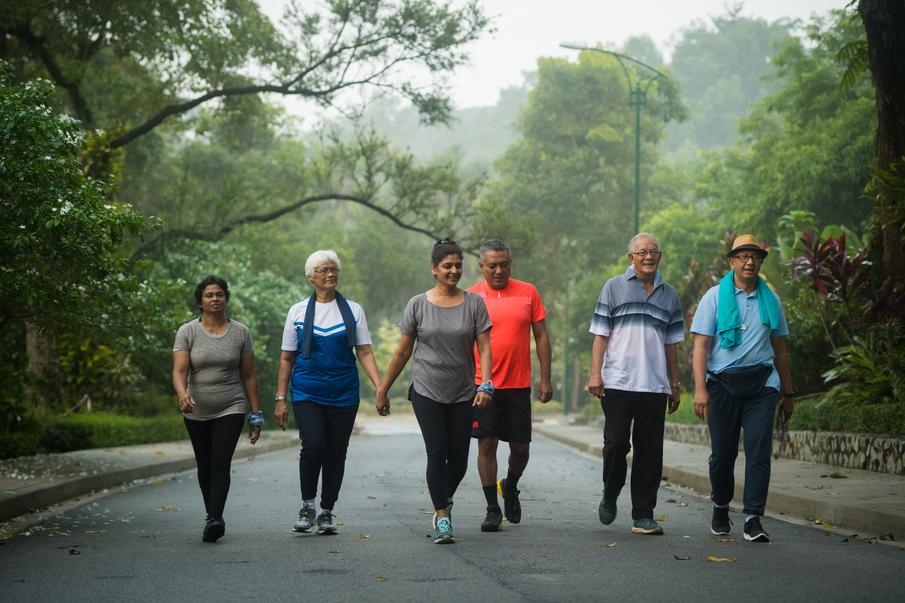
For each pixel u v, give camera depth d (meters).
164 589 5.90
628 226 70.56
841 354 15.70
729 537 7.87
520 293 8.34
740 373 7.63
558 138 73.50
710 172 52.97
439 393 7.70
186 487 13.41
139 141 37.22
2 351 16.27
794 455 15.41
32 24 24.67
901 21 14.38
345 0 26.16
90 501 11.51
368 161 28.91
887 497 9.48
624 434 8.05
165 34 25.41
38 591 5.89
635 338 8.03
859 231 39.59
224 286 8.09
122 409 24.11
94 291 11.92
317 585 5.95
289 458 21.31
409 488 12.82
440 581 6.04
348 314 8.12
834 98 40.47
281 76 27.50
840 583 5.89
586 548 7.30
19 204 10.09
